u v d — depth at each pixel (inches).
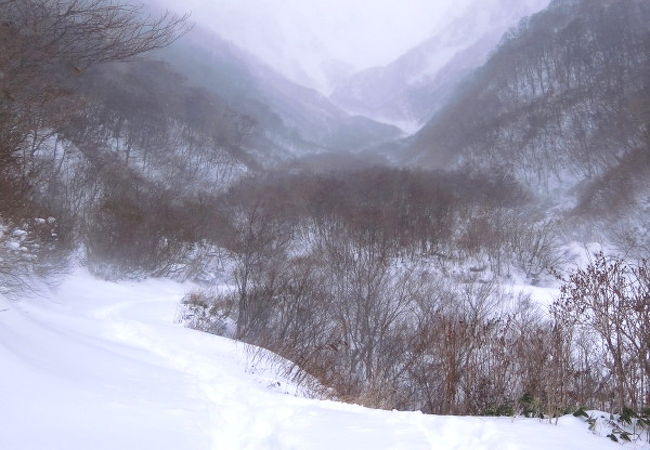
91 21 318.0
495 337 468.8
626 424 236.2
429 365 571.8
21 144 501.0
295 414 236.2
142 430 172.6
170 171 2869.1
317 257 1167.0
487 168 3440.0
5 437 139.4
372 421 230.8
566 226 2058.3
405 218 1861.5
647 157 2075.5
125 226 1256.2
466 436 207.8
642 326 304.7
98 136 2183.8
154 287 1232.8
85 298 798.5
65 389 191.9
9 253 518.9
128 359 305.3
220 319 757.9
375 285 841.5
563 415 264.2
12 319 260.4
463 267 1558.8
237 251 1364.4
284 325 744.3
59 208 1019.3
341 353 697.0
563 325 377.1
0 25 319.6
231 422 213.5
